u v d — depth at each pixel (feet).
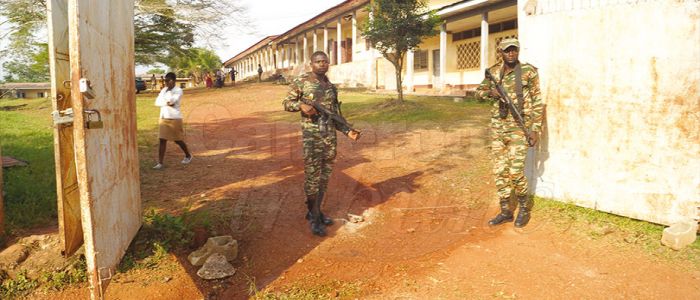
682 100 12.05
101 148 8.48
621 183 13.50
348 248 12.28
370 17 43.34
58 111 8.71
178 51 76.23
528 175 16.11
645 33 12.54
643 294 9.52
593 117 13.94
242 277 10.81
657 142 12.62
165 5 61.31
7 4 46.32
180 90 21.31
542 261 11.19
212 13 61.72
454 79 63.46
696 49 11.71
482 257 11.53
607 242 12.12
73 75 7.23
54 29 9.18
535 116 13.10
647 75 12.62
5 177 16.96
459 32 61.93
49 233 11.72
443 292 9.87
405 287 10.13
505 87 13.21
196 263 11.16
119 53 10.40
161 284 10.32
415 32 40.78
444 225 13.84
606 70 13.46
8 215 12.79
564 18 14.24
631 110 13.05
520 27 15.49
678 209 12.39
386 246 12.36
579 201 14.60
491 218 14.38
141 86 103.35
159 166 21.03
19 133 31.81
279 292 10.03
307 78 13.21
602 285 9.93
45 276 10.18
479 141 25.25
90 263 7.53
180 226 12.47
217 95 68.74
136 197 11.94
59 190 9.53
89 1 7.92
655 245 11.74
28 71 66.95
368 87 70.33
